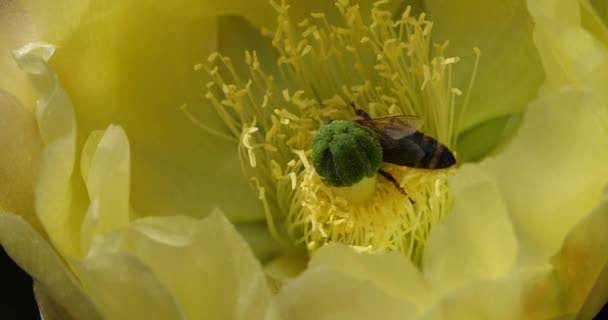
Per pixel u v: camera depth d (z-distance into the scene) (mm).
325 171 208
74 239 199
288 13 225
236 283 190
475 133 220
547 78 204
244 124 217
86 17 208
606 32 199
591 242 189
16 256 195
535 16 199
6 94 205
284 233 217
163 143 219
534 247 190
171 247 191
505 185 193
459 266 191
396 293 192
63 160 194
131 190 215
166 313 189
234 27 224
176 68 221
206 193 219
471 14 221
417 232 213
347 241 214
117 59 214
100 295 191
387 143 209
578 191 193
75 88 211
